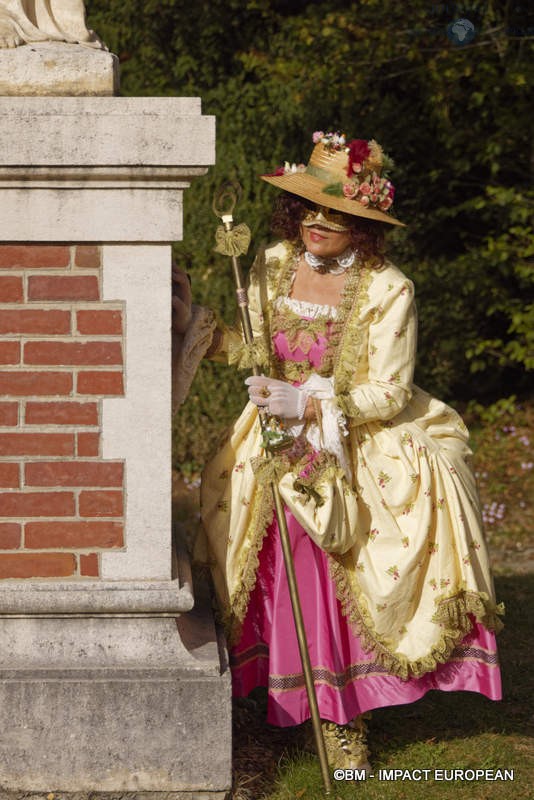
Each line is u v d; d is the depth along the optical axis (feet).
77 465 11.84
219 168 28.45
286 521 13.12
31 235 11.55
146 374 11.82
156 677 11.68
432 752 13.66
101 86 11.55
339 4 32.86
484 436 32.12
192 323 12.79
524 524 25.86
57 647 11.79
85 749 11.60
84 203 11.55
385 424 13.29
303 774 12.71
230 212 13.24
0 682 11.48
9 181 11.43
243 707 14.88
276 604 13.16
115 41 34.32
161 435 11.87
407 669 12.78
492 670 13.01
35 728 11.55
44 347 11.75
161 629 11.90
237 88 30.55
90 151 11.28
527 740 14.26
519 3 30.78
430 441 13.29
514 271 31.86
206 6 32.17
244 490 13.30
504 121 30.40
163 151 11.33
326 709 12.87
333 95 29.55
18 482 11.82
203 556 13.73
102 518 11.89
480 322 34.40
